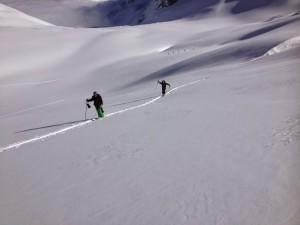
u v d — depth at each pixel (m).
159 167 7.38
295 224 4.11
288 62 27.17
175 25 165.38
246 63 38.75
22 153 12.16
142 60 78.62
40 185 7.71
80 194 6.62
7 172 9.55
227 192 5.42
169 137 10.05
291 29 58.03
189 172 6.70
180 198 5.56
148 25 163.88
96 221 5.29
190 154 7.89
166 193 5.88
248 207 4.79
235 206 4.91
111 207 5.72
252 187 5.40
